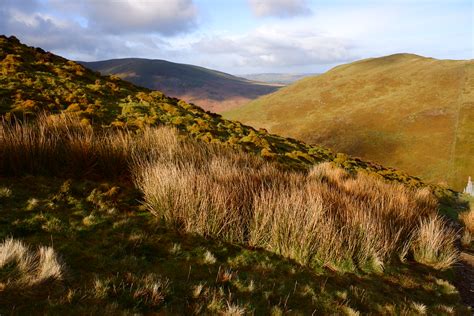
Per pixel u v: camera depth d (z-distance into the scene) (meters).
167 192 5.07
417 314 4.09
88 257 3.51
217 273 3.80
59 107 11.02
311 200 5.51
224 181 5.89
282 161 13.46
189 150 8.12
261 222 5.08
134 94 17.58
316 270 4.53
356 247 5.16
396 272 5.18
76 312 2.56
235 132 17.27
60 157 6.07
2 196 4.52
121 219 4.62
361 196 7.91
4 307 2.44
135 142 7.56
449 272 6.01
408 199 9.04
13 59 14.93
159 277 3.38
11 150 5.52
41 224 4.02
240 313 2.98
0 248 3.04
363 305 3.96
